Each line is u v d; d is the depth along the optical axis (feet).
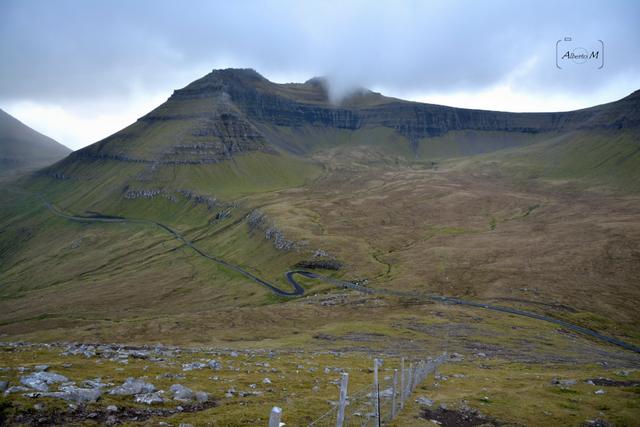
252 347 303.27
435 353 296.92
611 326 482.69
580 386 142.82
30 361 128.36
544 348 353.92
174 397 92.43
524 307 535.19
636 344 423.23
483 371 194.29
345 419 87.51
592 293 590.14
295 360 190.70
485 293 599.16
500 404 113.29
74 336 414.82
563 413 107.76
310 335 374.63
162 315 650.43
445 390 129.18
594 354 346.33
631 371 193.26
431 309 515.09
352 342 342.23
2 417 72.54
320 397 105.29
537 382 155.74
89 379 101.24
